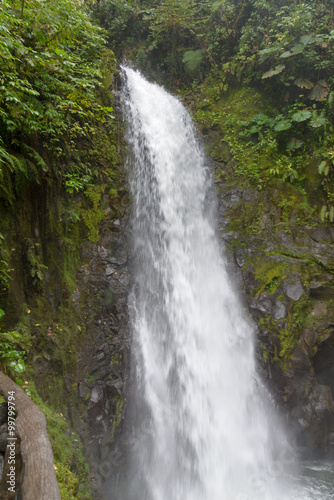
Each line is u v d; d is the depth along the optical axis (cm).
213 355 742
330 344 680
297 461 655
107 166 734
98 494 445
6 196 436
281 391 670
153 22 1155
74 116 650
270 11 920
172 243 810
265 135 877
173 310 739
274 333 690
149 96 954
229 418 684
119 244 692
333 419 675
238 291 762
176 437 616
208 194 893
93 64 760
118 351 589
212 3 1123
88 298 593
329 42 811
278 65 840
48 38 504
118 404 547
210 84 1047
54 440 395
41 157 511
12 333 385
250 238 805
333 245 752
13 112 426
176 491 579
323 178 802
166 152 889
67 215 599
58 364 484
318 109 837
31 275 466
